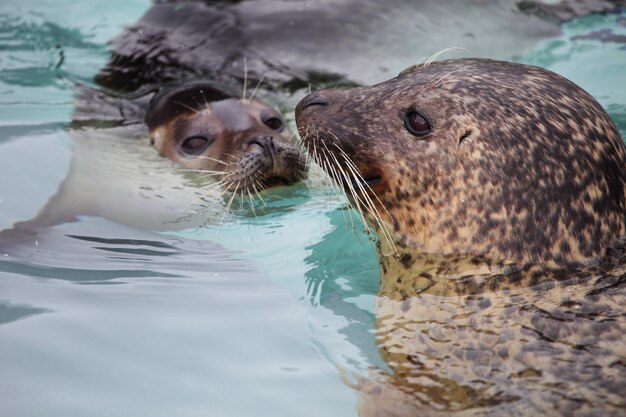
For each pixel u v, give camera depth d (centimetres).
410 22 1395
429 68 892
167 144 1210
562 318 729
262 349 758
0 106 1306
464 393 681
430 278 816
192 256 947
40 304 823
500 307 761
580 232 784
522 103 808
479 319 754
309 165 1102
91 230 1002
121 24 1584
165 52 1410
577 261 784
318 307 830
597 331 709
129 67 1414
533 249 788
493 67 862
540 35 1402
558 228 784
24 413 658
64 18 1600
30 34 1541
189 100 1266
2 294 839
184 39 1423
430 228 835
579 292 756
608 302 738
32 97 1346
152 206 1064
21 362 723
